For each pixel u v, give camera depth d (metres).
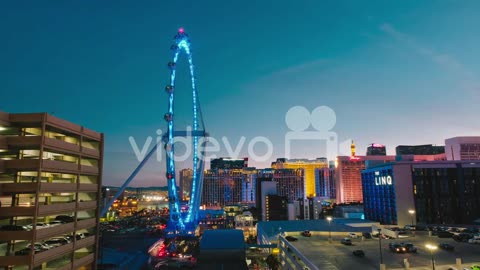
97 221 84.12
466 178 167.50
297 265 89.19
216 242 147.00
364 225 145.88
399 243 90.12
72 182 76.38
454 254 81.62
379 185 183.75
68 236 74.19
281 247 116.94
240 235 160.38
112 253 171.00
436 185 166.88
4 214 62.25
